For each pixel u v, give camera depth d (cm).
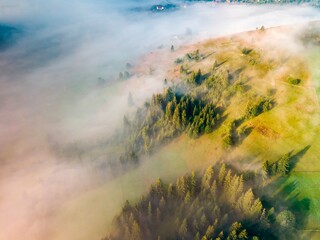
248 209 9600
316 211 9875
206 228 9675
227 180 10775
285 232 9362
